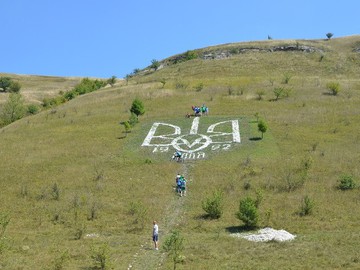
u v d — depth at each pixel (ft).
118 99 276.21
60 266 85.15
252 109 239.09
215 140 194.39
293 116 221.46
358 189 139.03
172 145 190.90
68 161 178.19
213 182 150.92
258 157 171.12
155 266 87.15
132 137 203.92
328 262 84.28
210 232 113.09
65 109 265.54
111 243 104.99
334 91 258.78
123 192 146.30
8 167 173.99
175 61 434.71
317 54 381.60
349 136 190.60
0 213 130.31
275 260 86.58
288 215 122.72
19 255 94.99
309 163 155.84
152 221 123.85
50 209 134.62
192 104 254.47
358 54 379.35
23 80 532.73
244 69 354.95
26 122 245.24
